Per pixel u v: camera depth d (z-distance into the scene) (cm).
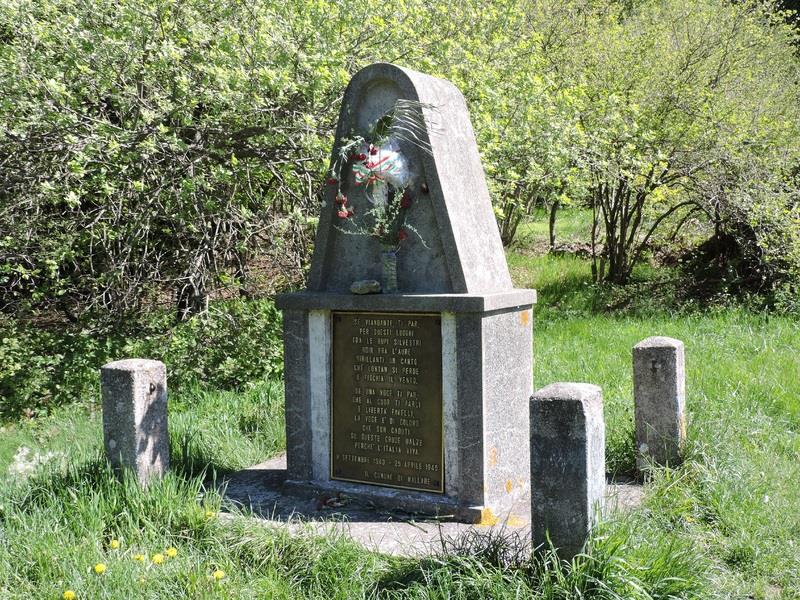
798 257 1071
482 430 462
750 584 388
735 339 934
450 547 417
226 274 866
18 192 837
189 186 718
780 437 597
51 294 1023
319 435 520
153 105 746
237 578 392
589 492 366
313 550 413
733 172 1201
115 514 460
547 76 999
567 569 362
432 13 885
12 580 388
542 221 1892
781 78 1330
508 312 490
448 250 474
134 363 496
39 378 805
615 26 1273
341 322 508
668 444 527
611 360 864
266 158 772
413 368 485
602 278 1384
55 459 541
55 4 737
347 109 506
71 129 717
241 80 684
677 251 1514
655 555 364
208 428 644
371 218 503
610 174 1149
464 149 517
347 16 731
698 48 1264
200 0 757
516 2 1036
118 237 865
